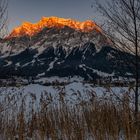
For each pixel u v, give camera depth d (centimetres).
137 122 760
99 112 870
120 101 876
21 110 883
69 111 884
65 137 834
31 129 858
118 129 818
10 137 806
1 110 870
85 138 843
